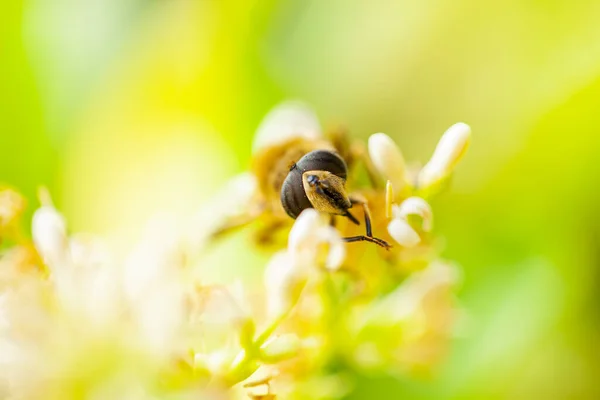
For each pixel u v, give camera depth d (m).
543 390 0.15
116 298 0.12
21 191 0.15
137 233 0.15
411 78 0.16
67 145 0.15
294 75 0.16
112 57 0.16
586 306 0.15
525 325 0.15
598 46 0.16
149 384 0.12
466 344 0.15
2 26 0.15
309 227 0.12
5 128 0.15
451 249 0.16
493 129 0.16
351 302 0.13
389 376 0.15
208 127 0.15
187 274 0.13
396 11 0.16
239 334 0.12
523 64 0.16
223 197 0.13
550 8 0.16
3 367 0.12
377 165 0.12
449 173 0.12
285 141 0.12
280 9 0.16
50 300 0.12
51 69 0.15
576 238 0.16
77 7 0.16
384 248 0.12
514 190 0.16
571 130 0.16
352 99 0.16
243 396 0.12
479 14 0.16
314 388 0.13
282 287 0.12
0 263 0.13
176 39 0.16
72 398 0.12
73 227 0.15
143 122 0.15
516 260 0.16
